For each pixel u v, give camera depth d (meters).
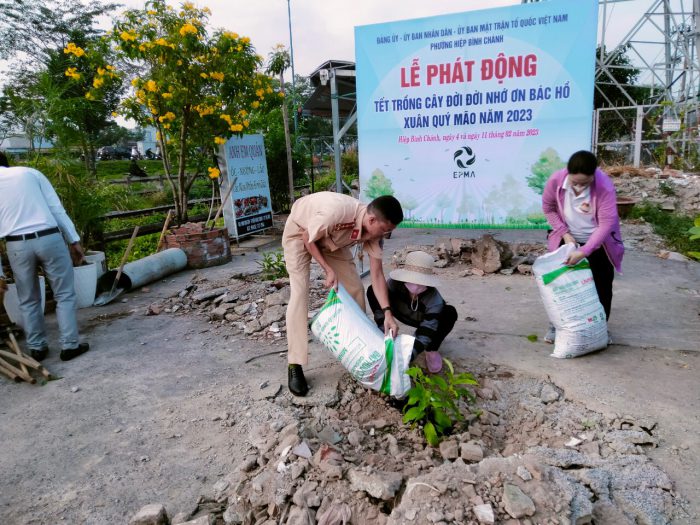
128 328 4.93
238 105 9.18
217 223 10.30
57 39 28.66
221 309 5.16
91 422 3.21
